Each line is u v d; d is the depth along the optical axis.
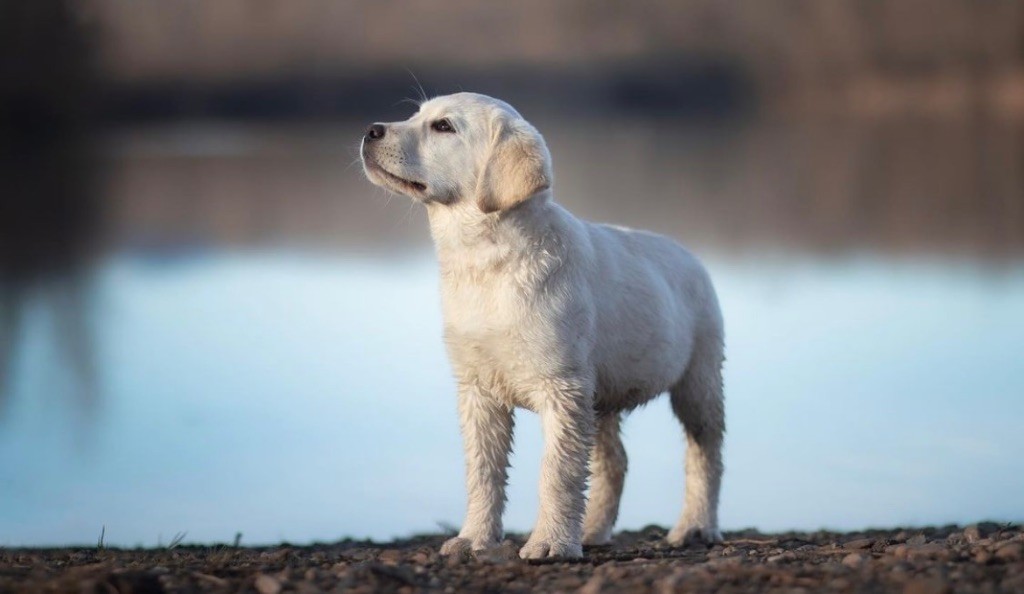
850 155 42.56
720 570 5.25
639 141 51.31
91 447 10.66
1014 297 17.16
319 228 25.53
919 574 5.11
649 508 8.95
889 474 9.52
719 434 7.59
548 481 6.33
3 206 29.88
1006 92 77.19
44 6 64.12
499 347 6.39
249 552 6.71
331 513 8.81
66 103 65.38
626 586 5.08
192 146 55.94
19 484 9.59
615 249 6.98
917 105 79.06
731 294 17.53
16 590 5.06
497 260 6.38
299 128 72.50
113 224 26.53
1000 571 5.10
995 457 9.94
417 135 6.57
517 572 5.53
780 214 26.16
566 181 32.66
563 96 85.81
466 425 6.68
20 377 13.43
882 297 17.30
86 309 17.39
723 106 85.38
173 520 8.66
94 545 7.52
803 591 4.88
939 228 24.05
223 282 19.38
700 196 29.36
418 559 5.98
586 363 6.46
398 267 20.41
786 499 8.96
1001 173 35.50
